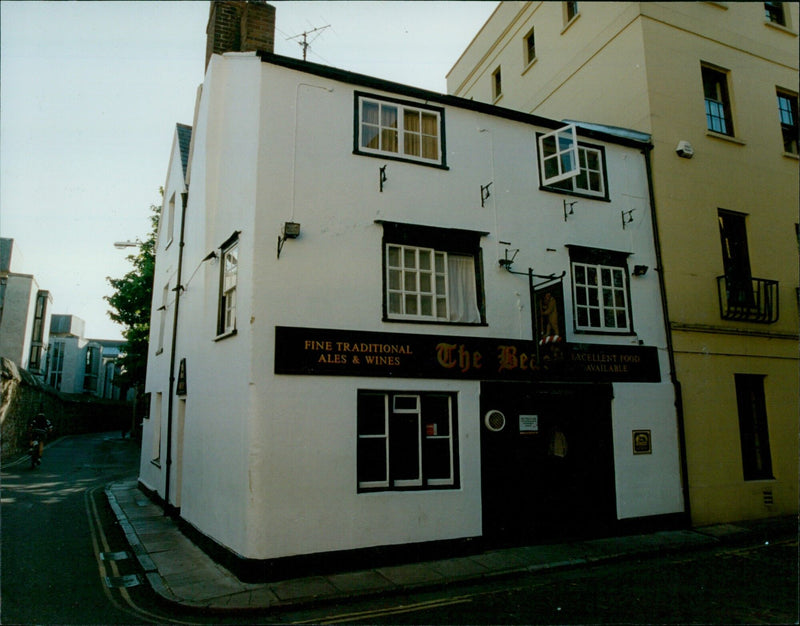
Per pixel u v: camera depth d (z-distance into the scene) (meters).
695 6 12.20
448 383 8.30
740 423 11.07
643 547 8.36
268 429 7.02
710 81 12.40
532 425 8.96
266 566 6.68
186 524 9.27
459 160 9.24
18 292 29.66
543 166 9.97
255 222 7.48
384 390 7.86
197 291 10.20
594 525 9.12
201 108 11.20
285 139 7.91
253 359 7.13
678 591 6.46
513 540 8.43
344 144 8.34
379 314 8.07
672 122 11.34
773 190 12.45
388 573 7.04
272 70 8.04
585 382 9.35
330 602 6.14
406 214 8.58
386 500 7.55
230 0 11.90
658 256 10.66
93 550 8.38
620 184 10.68
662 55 11.52
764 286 11.58
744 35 12.82
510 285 9.20
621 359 9.79
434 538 7.76
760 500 10.64
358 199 8.27
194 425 9.53
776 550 8.52
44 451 23.56
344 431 7.46
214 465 8.14
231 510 7.29
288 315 7.45
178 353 11.56
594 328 9.78
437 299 8.76
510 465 8.62
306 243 7.76
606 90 12.25
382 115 8.88
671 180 11.10
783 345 11.70
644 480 9.59
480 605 6.04
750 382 11.44
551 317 8.55
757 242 11.95
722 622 5.42
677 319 10.55
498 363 8.72
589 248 9.98
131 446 27.95
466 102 9.41
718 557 8.12
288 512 6.95
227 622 5.63
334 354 7.57
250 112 8.17
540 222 9.72
